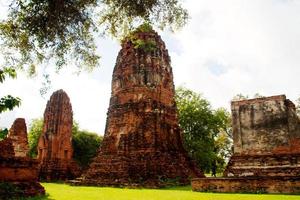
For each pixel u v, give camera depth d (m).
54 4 9.33
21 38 10.04
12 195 14.57
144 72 26.86
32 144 49.53
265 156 18.78
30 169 16.25
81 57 11.08
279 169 18.00
